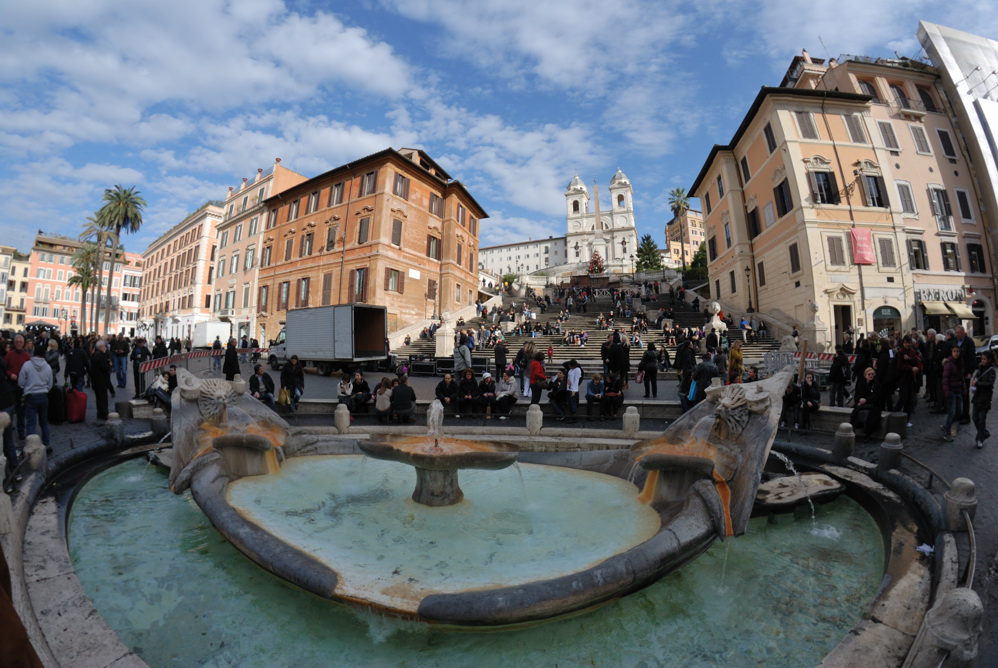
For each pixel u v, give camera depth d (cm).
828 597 432
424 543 457
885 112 2866
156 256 6619
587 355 2545
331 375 2316
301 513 532
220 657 351
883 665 307
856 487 646
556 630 373
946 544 440
